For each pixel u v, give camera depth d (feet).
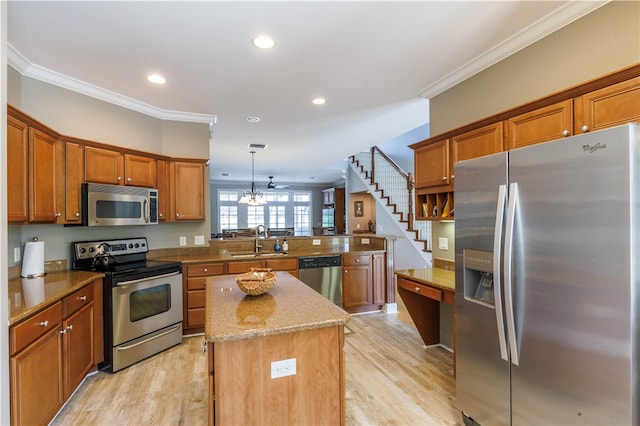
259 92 10.93
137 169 11.36
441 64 9.02
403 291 10.62
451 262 10.51
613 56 6.16
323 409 5.51
